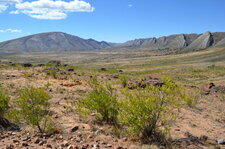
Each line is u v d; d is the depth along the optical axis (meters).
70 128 6.85
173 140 6.46
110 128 7.17
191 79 42.38
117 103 7.96
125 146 5.66
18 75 19.84
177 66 87.69
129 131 6.36
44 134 5.99
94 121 7.90
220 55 126.94
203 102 13.70
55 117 7.83
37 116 6.79
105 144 5.68
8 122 6.79
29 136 5.78
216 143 6.57
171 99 7.50
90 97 8.42
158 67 88.56
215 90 19.16
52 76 20.66
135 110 6.30
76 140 5.74
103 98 7.95
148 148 5.50
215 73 49.25
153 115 6.55
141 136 6.57
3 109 7.42
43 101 7.33
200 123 8.87
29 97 7.08
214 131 7.99
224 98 15.36
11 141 5.23
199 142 6.45
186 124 8.41
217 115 10.71
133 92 7.25
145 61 151.00
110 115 8.05
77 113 8.86
